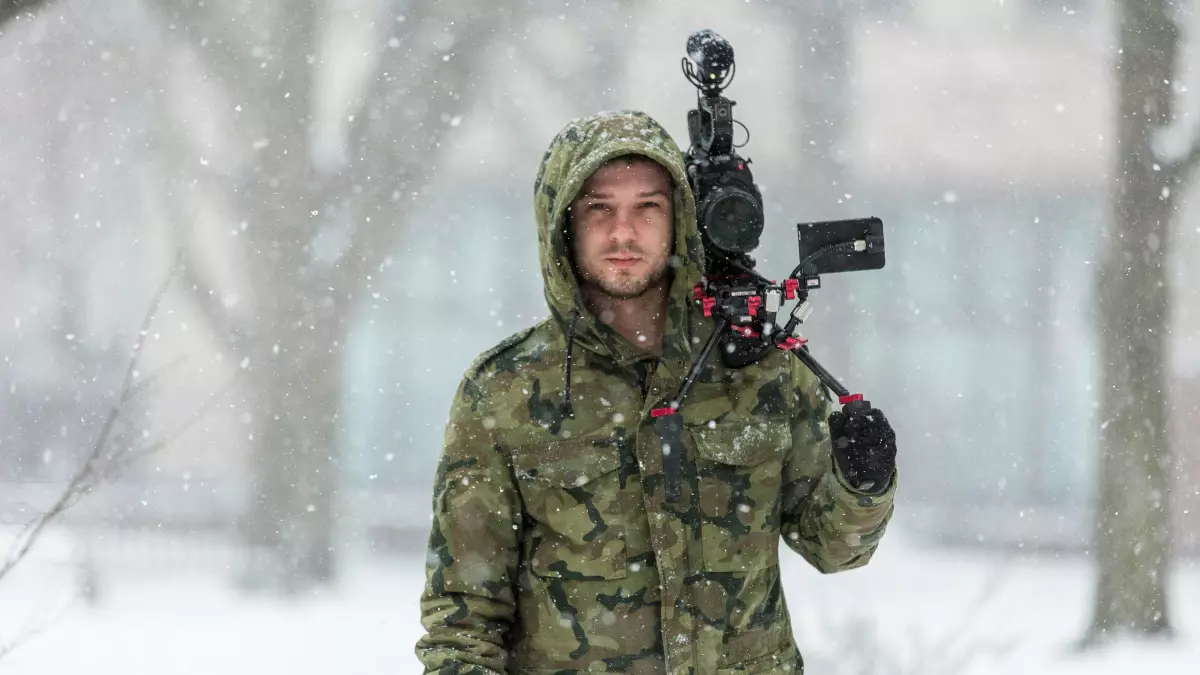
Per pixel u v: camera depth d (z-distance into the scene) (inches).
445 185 1037.8
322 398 767.1
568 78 1014.4
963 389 989.2
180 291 819.4
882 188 1042.7
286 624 533.6
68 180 896.9
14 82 890.7
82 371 888.3
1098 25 1043.3
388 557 805.9
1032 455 962.7
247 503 735.1
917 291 1013.2
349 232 799.7
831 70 1039.6
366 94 826.2
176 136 844.6
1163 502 505.7
